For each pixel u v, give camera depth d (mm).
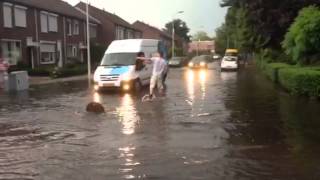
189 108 17297
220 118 14711
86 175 8312
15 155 10008
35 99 21766
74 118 15258
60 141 11453
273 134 11914
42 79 37000
